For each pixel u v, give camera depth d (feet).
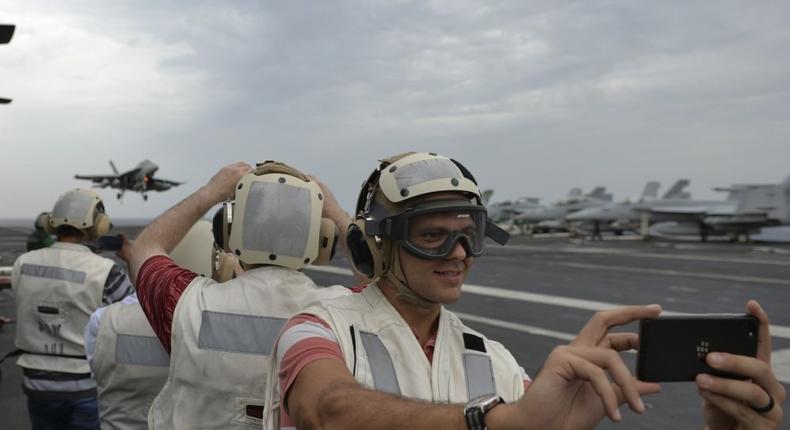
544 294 49.65
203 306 5.93
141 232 6.89
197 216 6.86
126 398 7.10
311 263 6.43
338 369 3.85
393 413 3.41
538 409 3.06
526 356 27.68
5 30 20.52
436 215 4.35
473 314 39.42
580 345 3.38
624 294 50.03
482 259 91.61
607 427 18.33
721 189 158.20
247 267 6.41
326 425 3.57
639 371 3.41
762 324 3.57
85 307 10.25
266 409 4.33
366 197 5.06
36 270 10.27
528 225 231.09
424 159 4.66
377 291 4.72
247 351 5.78
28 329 10.28
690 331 3.46
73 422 10.44
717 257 98.84
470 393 4.43
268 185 6.09
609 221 184.34
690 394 21.70
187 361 5.83
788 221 150.92
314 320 4.38
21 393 20.27
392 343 4.39
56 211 10.55
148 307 6.35
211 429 5.77
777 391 3.43
